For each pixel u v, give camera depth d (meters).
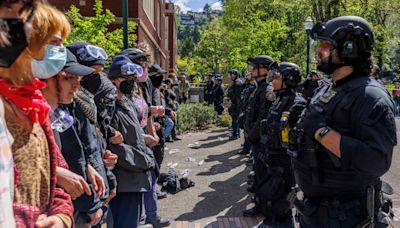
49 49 1.76
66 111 2.48
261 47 19.69
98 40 9.06
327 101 2.36
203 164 8.72
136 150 3.44
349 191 2.34
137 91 4.17
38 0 1.43
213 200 6.07
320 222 2.43
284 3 24.22
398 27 27.69
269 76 4.24
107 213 3.18
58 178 2.02
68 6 12.83
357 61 2.34
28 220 1.40
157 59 26.47
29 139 1.47
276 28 20.12
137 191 3.47
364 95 2.23
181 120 13.76
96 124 2.95
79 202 2.54
